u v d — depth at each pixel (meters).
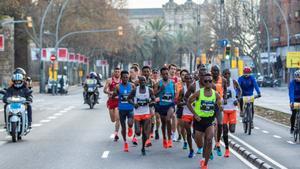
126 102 24.97
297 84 28.23
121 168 20.42
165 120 25.95
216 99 19.28
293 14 137.50
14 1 89.12
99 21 123.00
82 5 117.44
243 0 135.50
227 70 26.17
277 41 146.88
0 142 28.31
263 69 157.75
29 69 150.50
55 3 112.69
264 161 21.14
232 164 21.38
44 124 38.72
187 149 25.64
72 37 122.38
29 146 26.77
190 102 19.33
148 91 24.05
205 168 19.27
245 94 31.70
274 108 55.75
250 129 31.30
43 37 116.31
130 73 26.89
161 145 27.12
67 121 41.09
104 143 27.97
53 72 94.94
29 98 29.12
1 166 20.89
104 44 134.50
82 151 25.02
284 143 27.28
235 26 135.62
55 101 71.44
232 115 26.25
